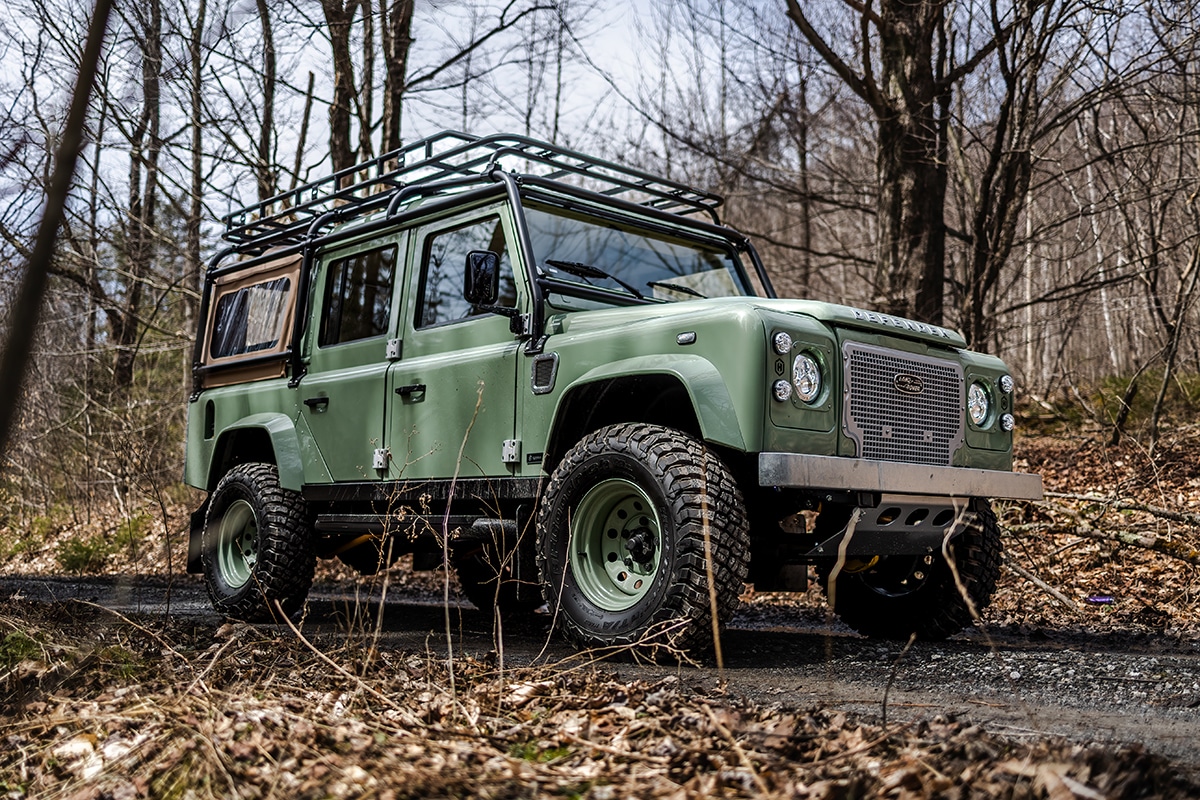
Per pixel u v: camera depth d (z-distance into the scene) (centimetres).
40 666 329
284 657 390
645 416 459
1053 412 1220
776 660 405
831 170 1532
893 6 1034
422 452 499
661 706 282
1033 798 187
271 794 208
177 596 775
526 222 474
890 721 273
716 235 568
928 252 1027
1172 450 971
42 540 1348
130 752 241
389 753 234
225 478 604
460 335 492
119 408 1361
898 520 421
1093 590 639
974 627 545
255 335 621
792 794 198
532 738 258
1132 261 1142
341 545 583
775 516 435
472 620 602
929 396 434
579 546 419
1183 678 344
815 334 397
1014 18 948
